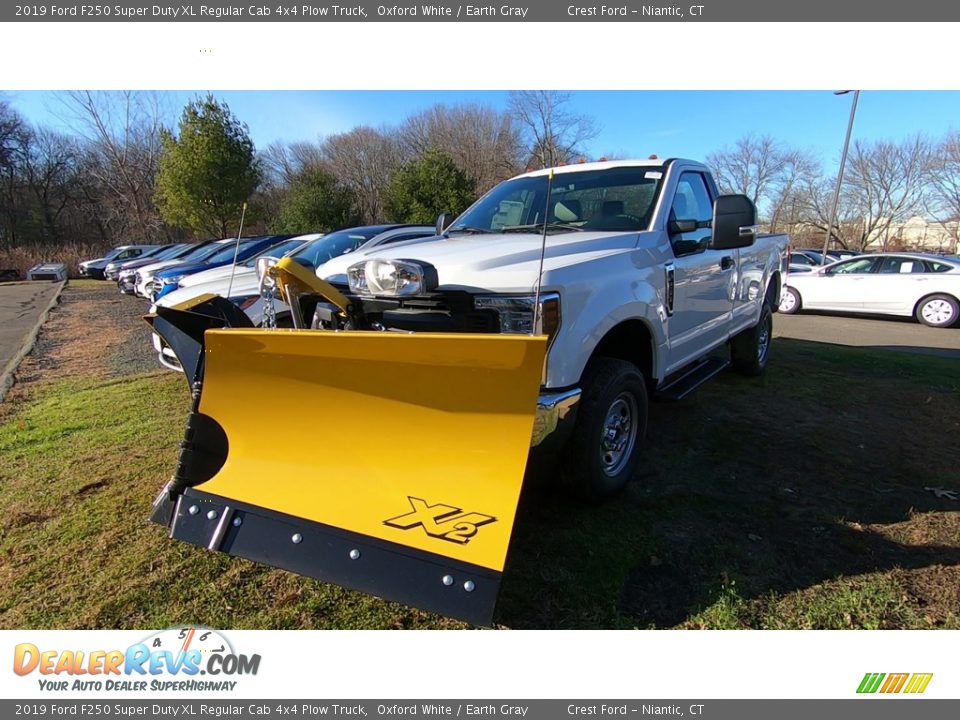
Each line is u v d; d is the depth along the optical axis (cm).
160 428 464
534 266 262
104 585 259
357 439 224
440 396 209
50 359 767
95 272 2638
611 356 345
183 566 272
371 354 212
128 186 3912
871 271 1255
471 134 4147
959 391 559
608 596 246
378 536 212
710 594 246
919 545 282
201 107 2520
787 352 773
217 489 238
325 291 274
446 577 198
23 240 4594
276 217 3872
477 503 205
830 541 286
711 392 554
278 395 233
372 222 4575
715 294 437
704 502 327
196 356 262
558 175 424
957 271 1119
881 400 527
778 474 365
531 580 258
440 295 265
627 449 332
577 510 317
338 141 4809
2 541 295
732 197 326
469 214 440
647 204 369
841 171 2291
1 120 4400
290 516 225
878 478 359
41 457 405
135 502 335
